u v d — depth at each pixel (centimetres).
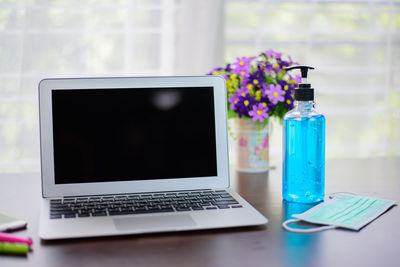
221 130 115
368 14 258
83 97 109
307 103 109
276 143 254
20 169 222
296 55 252
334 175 142
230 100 135
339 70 259
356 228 92
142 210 98
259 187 126
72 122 108
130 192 109
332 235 89
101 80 110
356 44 259
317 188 110
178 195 108
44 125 107
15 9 214
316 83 257
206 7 223
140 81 112
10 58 216
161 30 226
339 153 265
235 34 244
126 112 111
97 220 92
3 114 218
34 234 88
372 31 260
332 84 259
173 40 226
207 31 224
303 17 250
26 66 217
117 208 99
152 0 225
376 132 268
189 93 114
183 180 112
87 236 85
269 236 89
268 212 103
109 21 223
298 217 97
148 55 228
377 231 92
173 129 112
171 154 112
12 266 75
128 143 110
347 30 257
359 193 121
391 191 123
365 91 264
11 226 90
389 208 106
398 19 262
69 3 219
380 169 150
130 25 224
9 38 215
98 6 222
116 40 225
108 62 225
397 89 267
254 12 244
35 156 223
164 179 111
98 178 108
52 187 106
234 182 131
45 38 218
